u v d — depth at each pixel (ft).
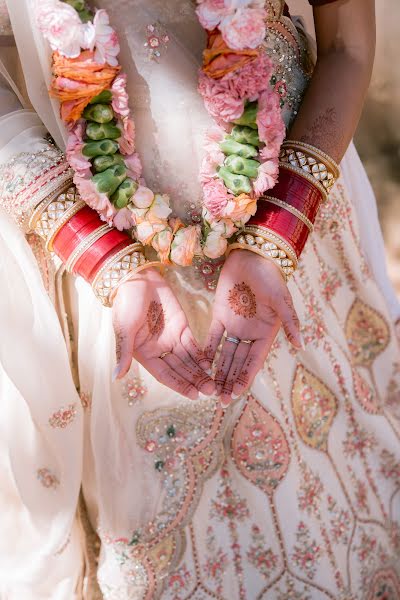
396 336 4.15
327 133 3.30
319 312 3.72
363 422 3.85
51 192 3.12
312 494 3.63
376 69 9.29
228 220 3.16
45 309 3.33
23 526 3.48
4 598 3.47
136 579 3.51
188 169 3.22
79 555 3.58
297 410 3.63
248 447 3.51
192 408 3.41
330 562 3.66
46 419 3.36
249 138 3.08
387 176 8.91
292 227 3.22
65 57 2.93
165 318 3.20
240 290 3.22
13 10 3.05
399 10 9.24
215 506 3.53
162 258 3.17
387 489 3.98
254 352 3.17
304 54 3.46
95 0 3.02
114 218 3.11
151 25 3.06
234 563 3.57
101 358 3.35
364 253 4.06
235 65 2.98
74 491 3.45
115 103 3.01
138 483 3.43
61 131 3.13
